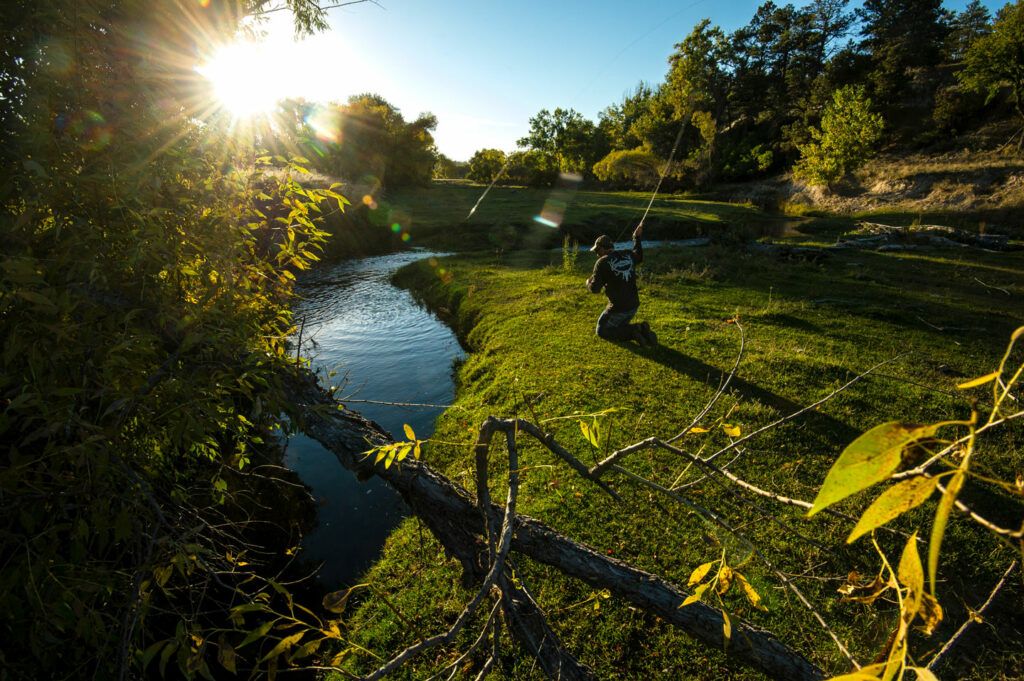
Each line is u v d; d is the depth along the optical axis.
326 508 4.83
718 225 26.97
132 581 1.69
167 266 1.92
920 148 40.66
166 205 2.01
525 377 6.55
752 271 12.86
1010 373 5.96
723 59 55.12
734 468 4.25
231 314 2.22
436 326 11.16
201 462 3.04
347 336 10.52
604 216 27.94
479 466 1.63
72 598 1.47
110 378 1.52
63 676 1.74
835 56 55.25
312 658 3.28
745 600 3.06
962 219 24.41
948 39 58.03
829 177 35.28
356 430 2.96
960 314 8.51
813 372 6.08
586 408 5.44
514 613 1.67
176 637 1.27
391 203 30.81
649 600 2.00
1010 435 4.55
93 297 1.81
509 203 33.12
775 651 1.85
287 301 3.01
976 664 2.74
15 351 1.37
